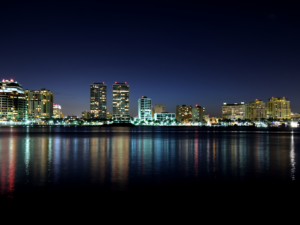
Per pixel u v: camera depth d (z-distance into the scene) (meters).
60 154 44.09
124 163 34.00
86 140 84.00
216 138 100.00
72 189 20.33
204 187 21.14
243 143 72.31
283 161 36.00
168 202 17.33
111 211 15.74
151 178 24.53
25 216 14.94
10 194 18.95
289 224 14.09
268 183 22.56
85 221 14.33
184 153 46.16
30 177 24.73
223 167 30.86
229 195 18.89
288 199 18.00
